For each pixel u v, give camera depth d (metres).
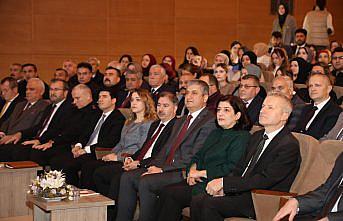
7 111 7.29
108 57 11.04
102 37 10.97
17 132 6.73
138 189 4.50
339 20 12.91
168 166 4.55
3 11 10.23
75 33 10.75
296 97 5.57
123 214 4.63
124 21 11.13
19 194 5.11
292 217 3.15
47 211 3.95
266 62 8.80
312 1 12.58
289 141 3.71
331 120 4.77
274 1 12.34
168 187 4.20
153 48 11.41
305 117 4.98
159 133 4.99
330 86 4.85
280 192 3.52
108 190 5.00
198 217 3.79
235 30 12.08
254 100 5.60
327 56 8.22
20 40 10.37
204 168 4.20
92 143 5.86
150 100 5.30
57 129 6.38
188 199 4.08
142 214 4.41
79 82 7.68
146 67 8.93
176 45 11.60
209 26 11.85
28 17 10.41
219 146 4.16
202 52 11.84
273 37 9.38
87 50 10.87
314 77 4.84
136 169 4.73
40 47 10.51
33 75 8.79
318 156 3.67
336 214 2.95
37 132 6.67
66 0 10.65
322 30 9.61
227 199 3.72
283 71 7.00
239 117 4.20
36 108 6.88
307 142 3.76
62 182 4.08
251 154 3.89
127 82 7.09
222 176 4.03
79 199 4.06
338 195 3.13
